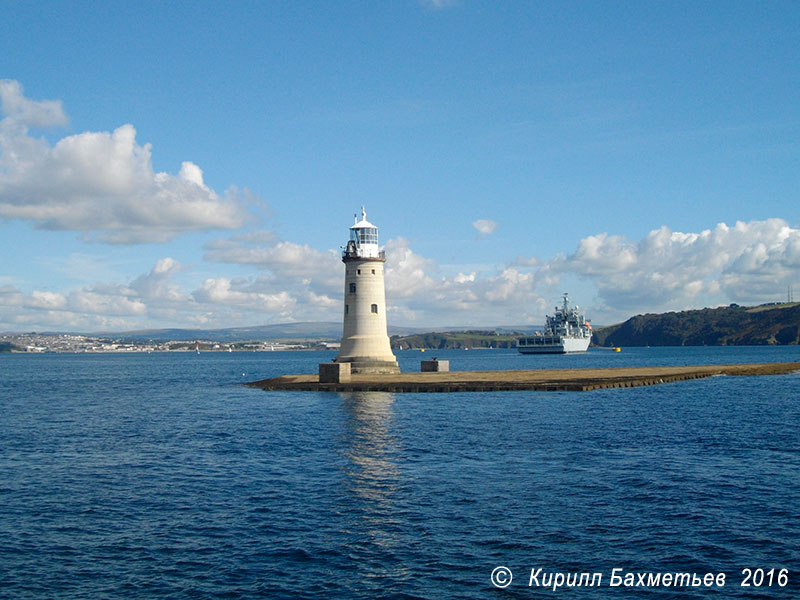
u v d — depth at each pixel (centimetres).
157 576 2108
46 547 2355
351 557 2247
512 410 5828
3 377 14850
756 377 9981
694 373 9750
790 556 2222
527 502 2827
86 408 6956
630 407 6056
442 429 4741
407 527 2530
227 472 3456
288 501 2886
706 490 2997
